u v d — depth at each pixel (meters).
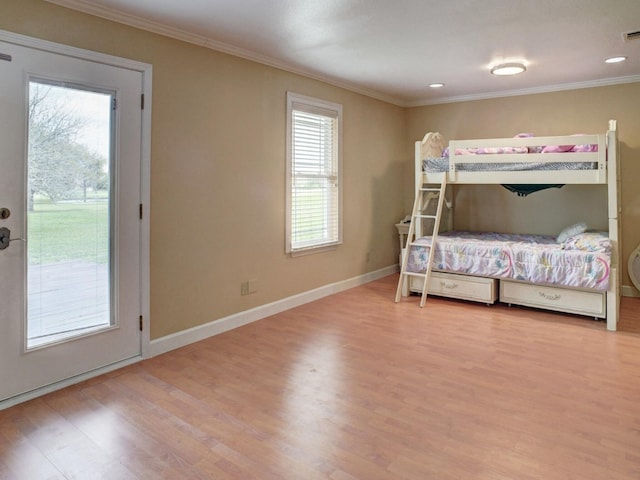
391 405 2.39
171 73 3.11
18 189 2.38
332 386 2.63
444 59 3.92
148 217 3.01
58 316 2.61
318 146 4.60
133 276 2.96
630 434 2.09
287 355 3.12
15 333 2.41
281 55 3.75
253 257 3.87
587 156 3.81
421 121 5.95
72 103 2.59
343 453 1.96
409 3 2.71
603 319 3.89
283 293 4.21
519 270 4.07
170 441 2.06
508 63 4.06
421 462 1.89
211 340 3.42
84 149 2.66
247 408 2.37
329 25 3.06
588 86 4.79
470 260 4.31
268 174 3.96
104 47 2.72
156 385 2.64
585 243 3.84
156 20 2.91
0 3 2.28
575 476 1.79
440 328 3.70
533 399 2.45
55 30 2.50
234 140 3.62
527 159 4.06
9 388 2.41
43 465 1.88
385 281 5.54
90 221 2.72
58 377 2.61
